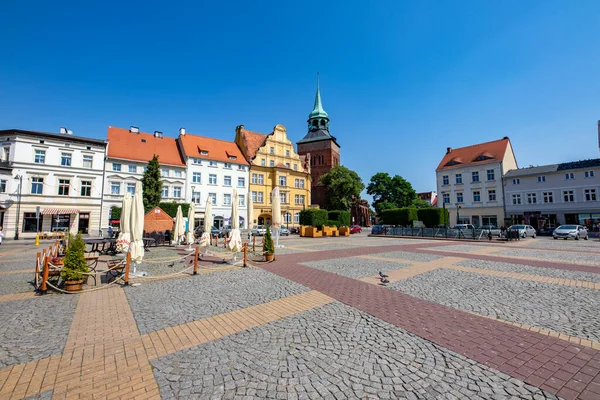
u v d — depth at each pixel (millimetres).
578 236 27578
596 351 4207
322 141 71188
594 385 3348
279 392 3291
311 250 18141
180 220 19547
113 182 36656
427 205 68062
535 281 8727
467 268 11102
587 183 37938
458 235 28594
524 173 42656
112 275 9547
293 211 52438
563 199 39531
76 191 34094
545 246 20469
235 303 6719
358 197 64250
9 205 30297
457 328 5133
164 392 3307
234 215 13172
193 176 43375
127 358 4109
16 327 5246
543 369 3727
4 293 7602
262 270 10961
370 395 3229
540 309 6105
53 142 33156
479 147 49656
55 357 4133
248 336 4859
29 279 9297
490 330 5031
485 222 45656
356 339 4703
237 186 46969
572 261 12680
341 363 3938
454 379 3525
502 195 44156
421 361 3973
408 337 4766
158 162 37312
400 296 7215
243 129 52969
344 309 6246
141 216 10047
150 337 4832
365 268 11234
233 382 3500
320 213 38781
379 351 4277
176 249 18891
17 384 3451
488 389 3305
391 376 3605
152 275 9992
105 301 6902
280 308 6348
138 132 43812
